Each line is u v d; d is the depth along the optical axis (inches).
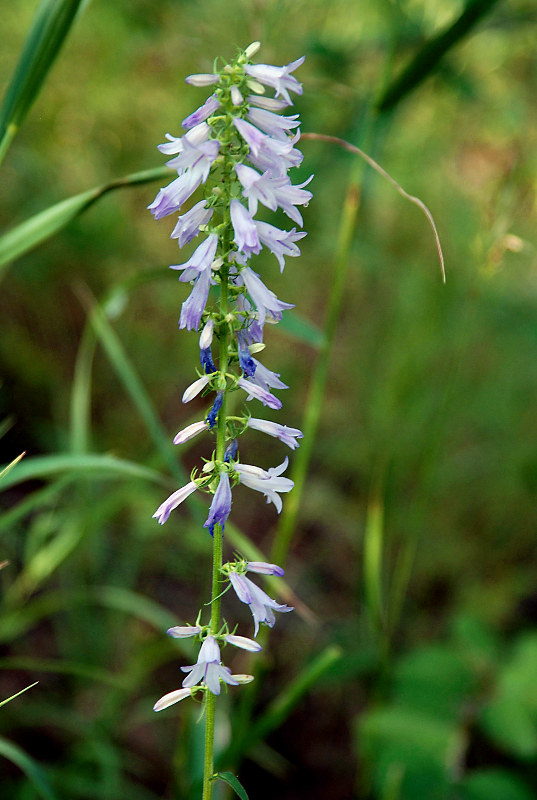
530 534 188.7
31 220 95.0
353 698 167.5
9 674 150.1
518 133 229.8
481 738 146.6
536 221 213.3
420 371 203.2
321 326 239.1
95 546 155.8
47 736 145.2
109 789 126.9
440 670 139.6
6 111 88.8
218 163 59.1
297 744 161.2
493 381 208.1
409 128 234.2
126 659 157.9
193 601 175.5
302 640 172.4
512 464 193.8
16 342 192.4
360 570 187.0
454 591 184.9
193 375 212.5
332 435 207.3
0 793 131.3
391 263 226.1
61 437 171.5
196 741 116.8
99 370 204.2
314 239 192.1
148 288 217.9
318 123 149.6
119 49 208.4
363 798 136.6
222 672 63.0
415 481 192.2
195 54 181.9
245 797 66.4
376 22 167.3
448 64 160.6
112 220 198.2
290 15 162.1
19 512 99.2
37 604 138.6
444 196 238.2
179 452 135.9
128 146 219.3
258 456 205.5
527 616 177.3
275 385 65.9
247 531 194.2
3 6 207.9
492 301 203.8
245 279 59.6
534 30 182.1
